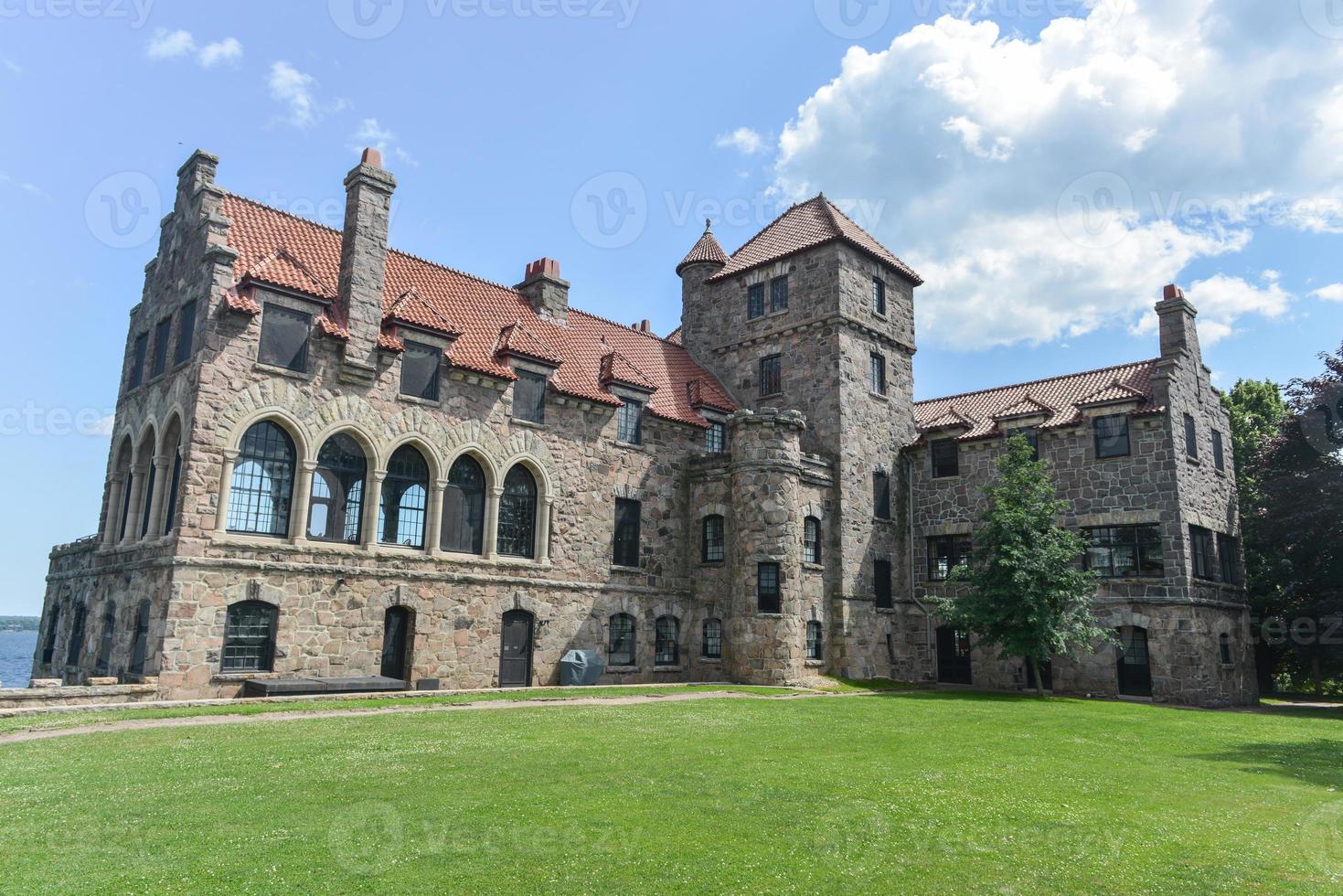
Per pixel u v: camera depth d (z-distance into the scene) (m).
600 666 31.89
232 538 24.12
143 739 15.62
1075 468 36.34
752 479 33.84
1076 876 8.68
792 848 9.34
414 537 28.36
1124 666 34.38
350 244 27.38
